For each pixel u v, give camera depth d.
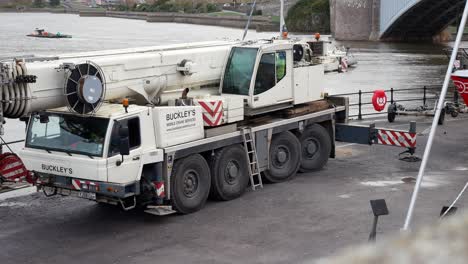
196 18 144.62
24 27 134.00
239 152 13.70
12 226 12.19
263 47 14.00
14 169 12.12
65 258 10.52
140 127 11.64
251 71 13.91
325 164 16.36
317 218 12.37
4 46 86.31
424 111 23.98
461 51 27.72
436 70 55.66
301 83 15.27
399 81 47.59
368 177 15.51
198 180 12.85
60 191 11.86
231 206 13.24
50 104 11.58
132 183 11.59
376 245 3.84
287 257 10.38
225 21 133.75
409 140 16.80
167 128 12.10
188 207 12.65
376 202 7.66
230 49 14.30
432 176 15.55
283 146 15.02
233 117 13.49
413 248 3.75
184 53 13.59
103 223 12.36
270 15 128.50
